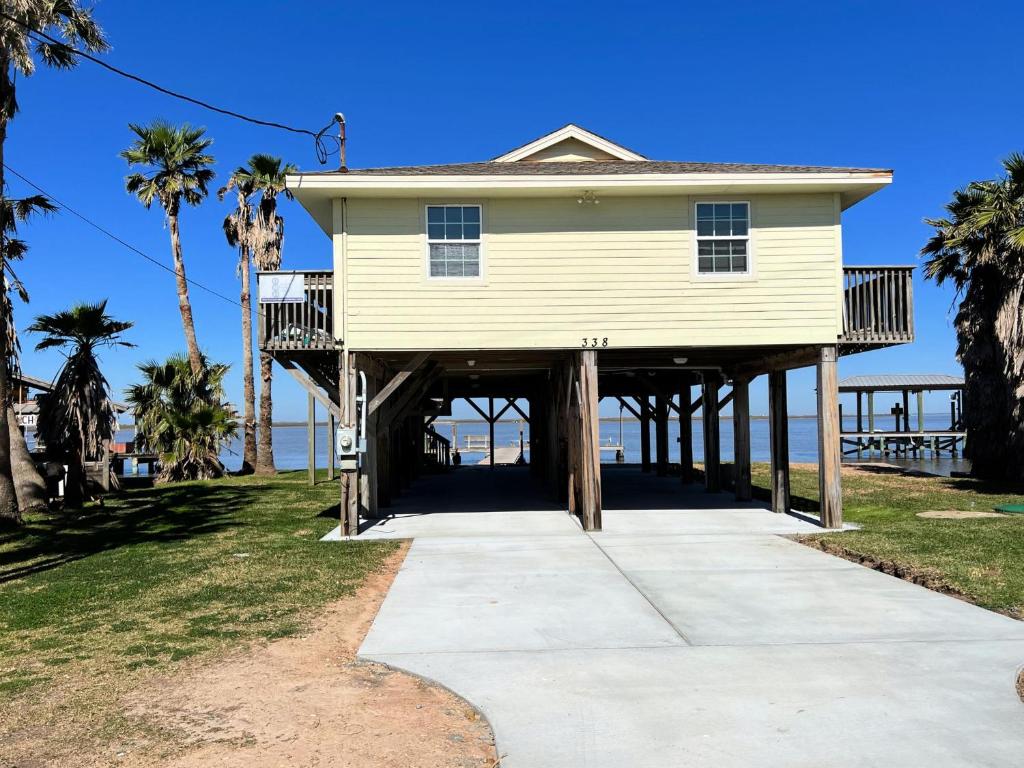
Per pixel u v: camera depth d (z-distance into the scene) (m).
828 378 11.45
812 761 3.65
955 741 3.86
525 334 11.46
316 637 5.92
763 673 4.93
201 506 16.08
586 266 11.48
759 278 11.49
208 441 23.98
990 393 20.16
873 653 5.30
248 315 27.16
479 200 11.52
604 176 10.98
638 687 4.71
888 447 38.94
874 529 10.99
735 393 15.56
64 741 4.00
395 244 11.45
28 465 15.55
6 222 15.09
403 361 14.20
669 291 11.48
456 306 11.43
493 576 8.28
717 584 7.70
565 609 6.76
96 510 15.79
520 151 14.23
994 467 20.14
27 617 6.67
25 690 4.77
